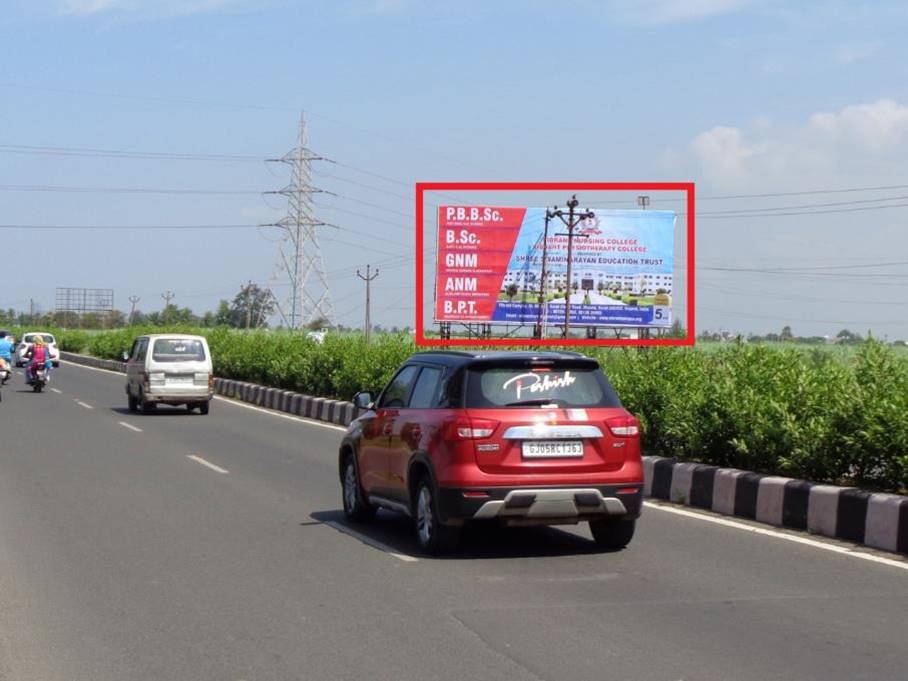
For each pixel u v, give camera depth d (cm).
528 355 933
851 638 659
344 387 2581
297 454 1767
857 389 1095
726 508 1176
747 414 1212
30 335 5169
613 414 927
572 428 909
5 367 3281
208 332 4578
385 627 692
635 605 748
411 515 972
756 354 1359
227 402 3175
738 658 618
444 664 611
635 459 930
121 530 1052
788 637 662
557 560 914
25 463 1594
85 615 725
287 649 643
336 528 1080
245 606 750
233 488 1359
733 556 927
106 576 845
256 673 596
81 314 14238
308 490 1352
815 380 1215
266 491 1336
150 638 668
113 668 606
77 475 1462
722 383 1302
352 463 1122
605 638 662
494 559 920
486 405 907
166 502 1235
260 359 3347
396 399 1053
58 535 1022
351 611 734
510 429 899
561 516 906
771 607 741
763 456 1205
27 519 1110
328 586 812
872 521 970
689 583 820
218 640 663
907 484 1034
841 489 1021
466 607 745
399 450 993
